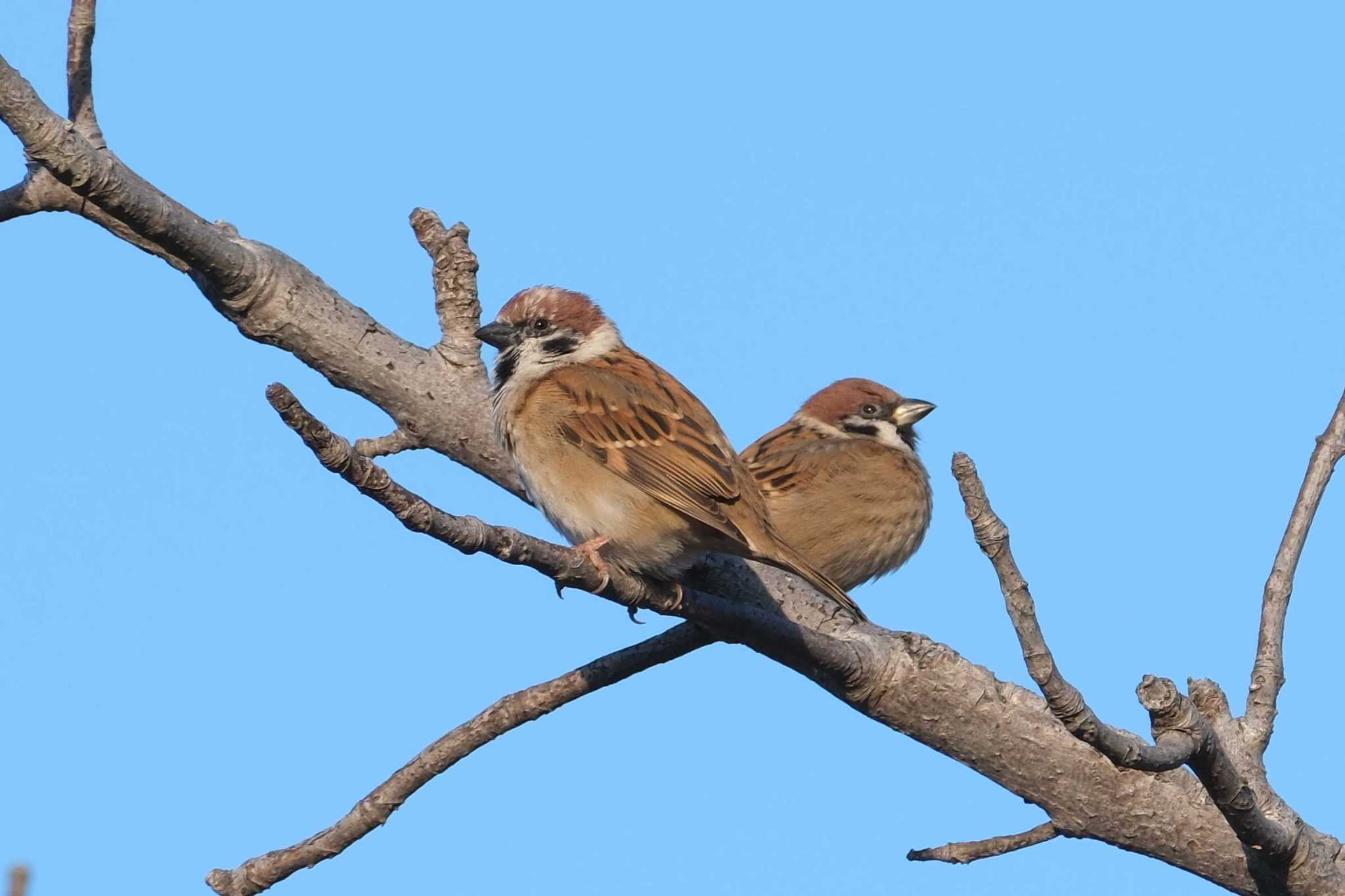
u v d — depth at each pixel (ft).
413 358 44.60
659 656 39.04
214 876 37.60
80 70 38.24
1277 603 37.76
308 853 37.83
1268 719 37.19
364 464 28.91
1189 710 31.60
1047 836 38.45
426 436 44.98
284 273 43.01
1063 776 38.19
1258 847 35.29
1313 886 36.47
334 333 43.37
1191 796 37.78
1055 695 30.01
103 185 37.76
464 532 30.86
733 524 42.88
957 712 38.52
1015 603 29.96
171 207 39.81
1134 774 37.91
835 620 43.52
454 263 44.80
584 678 38.75
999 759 38.52
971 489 29.81
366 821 37.70
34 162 39.68
